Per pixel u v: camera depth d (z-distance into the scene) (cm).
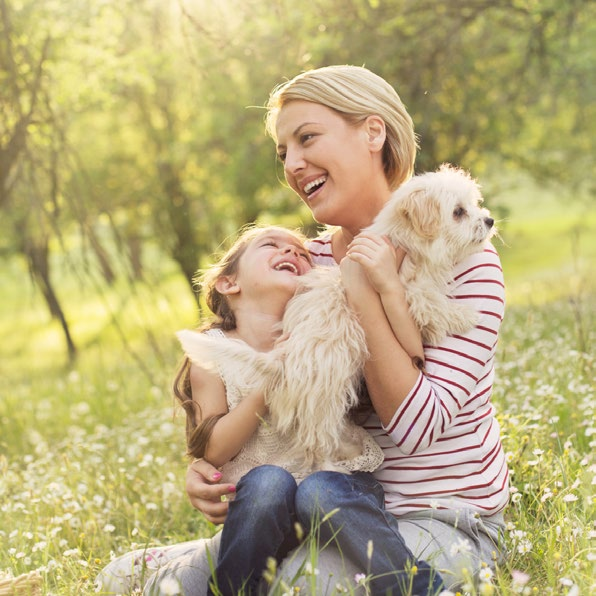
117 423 605
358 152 279
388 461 263
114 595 262
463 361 253
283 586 214
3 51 733
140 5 756
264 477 236
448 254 262
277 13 698
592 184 1519
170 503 380
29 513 356
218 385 263
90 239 704
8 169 688
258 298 273
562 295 1050
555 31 928
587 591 221
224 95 1116
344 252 299
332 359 248
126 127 1708
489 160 1323
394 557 230
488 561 254
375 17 892
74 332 2073
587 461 310
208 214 1566
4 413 675
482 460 261
